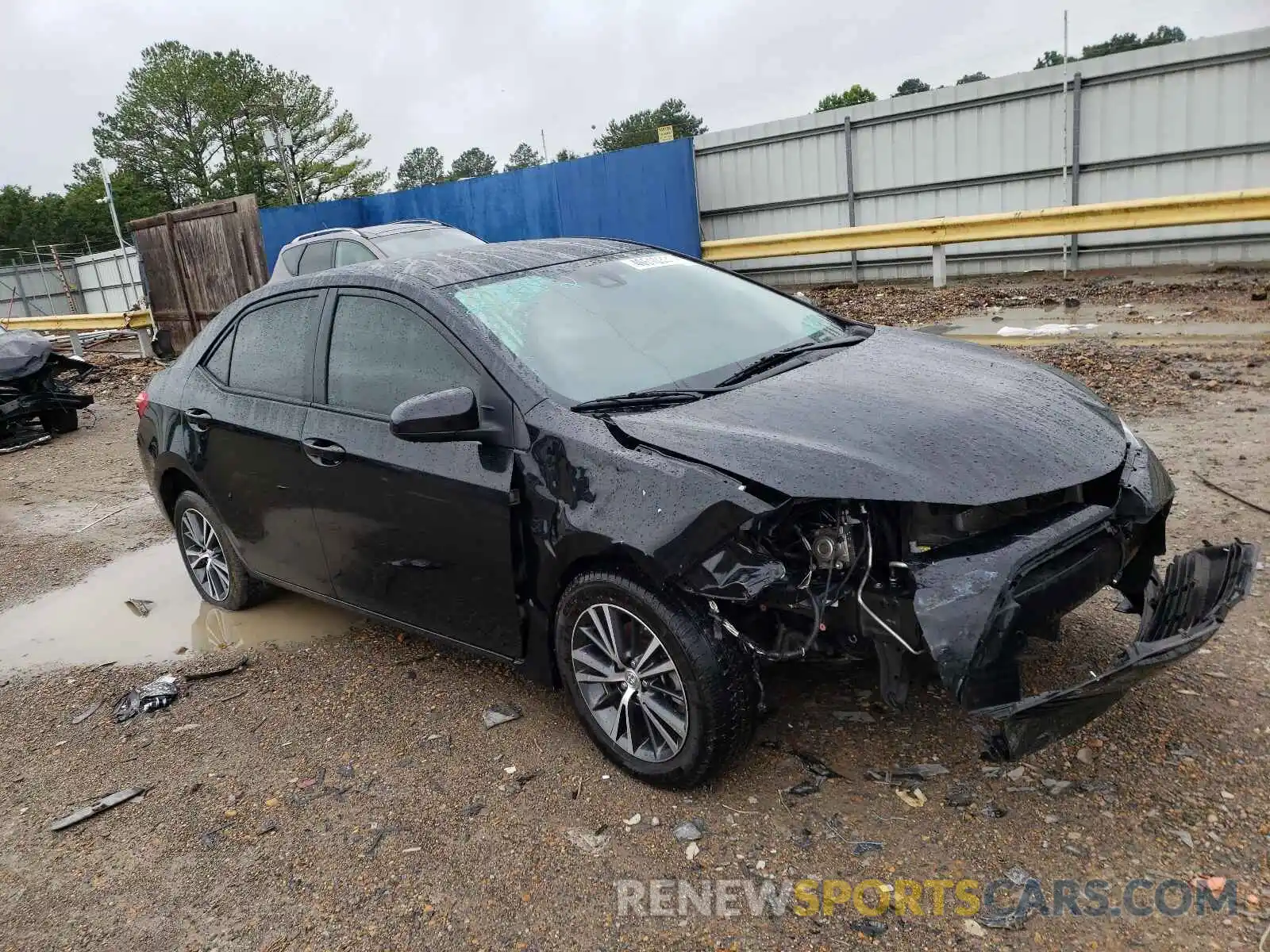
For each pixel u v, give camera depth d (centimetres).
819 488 273
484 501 337
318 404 410
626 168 1659
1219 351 802
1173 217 1169
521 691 398
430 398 326
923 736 326
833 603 279
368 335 394
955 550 273
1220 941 233
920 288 1401
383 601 404
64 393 1045
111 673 464
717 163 1673
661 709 310
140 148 7344
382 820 322
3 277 3553
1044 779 296
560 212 1734
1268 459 539
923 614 259
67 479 863
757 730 337
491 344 350
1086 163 1319
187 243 1742
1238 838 264
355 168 6969
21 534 706
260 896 293
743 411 318
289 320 437
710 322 400
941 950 241
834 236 1443
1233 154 1215
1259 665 341
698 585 278
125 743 396
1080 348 862
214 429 462
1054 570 276
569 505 311
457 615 369
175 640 495
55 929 291
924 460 281
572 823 308
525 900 277
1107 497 314
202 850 319
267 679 438
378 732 379
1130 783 290
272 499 437
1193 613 287
